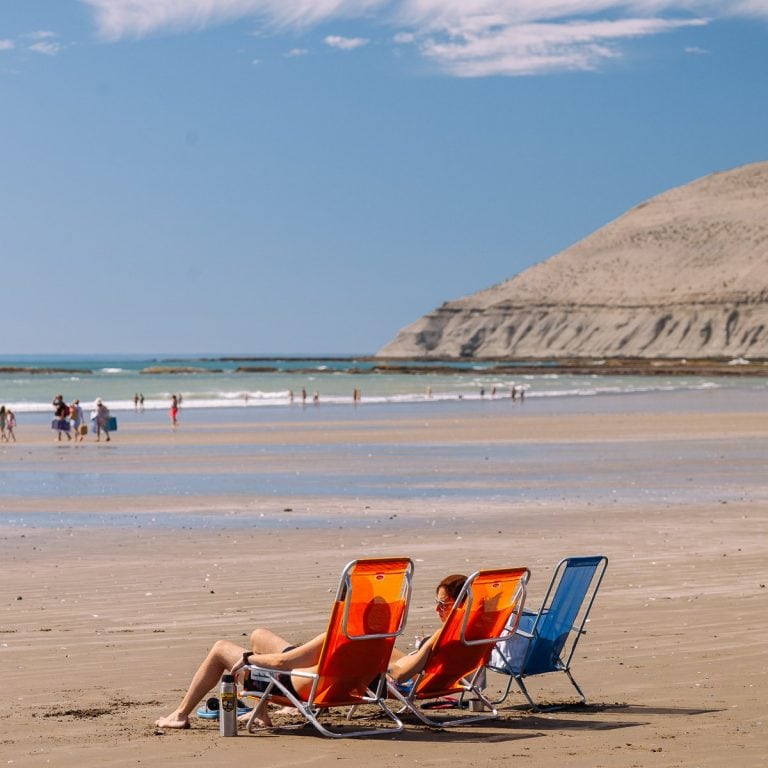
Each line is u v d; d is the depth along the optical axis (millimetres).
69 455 51125
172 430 70562
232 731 10031
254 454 50125
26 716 10492
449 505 29953
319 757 9180
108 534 24516
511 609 11102
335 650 10086
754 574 18641
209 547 22359
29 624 14805
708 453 48812
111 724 10281
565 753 9094
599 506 29422
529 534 24125
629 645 13445
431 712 11086
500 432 65188
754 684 11516
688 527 25125
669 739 9469
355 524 26078
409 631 14352
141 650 13297
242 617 15266
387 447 53781
